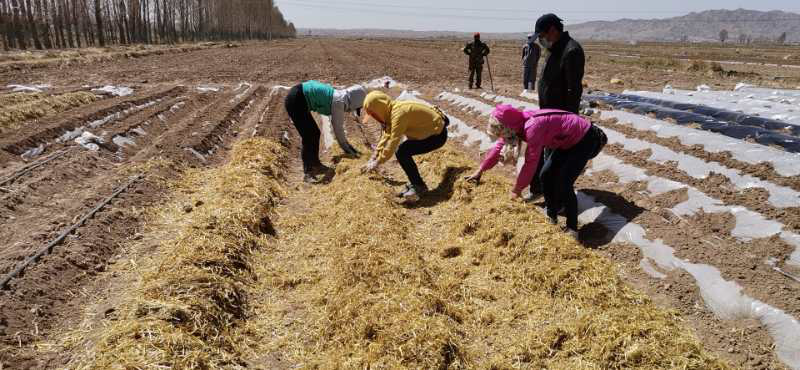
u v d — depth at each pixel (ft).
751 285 14.01
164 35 204.44
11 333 13.15
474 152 32.37
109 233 19.25
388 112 22.57
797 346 11.84
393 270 15.62
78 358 12.46
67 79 67.31
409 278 15.34
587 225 20.02
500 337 13.70
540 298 15.11
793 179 19.04
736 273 14.61
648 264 16.57
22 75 70.13
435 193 24.30
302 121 26.48
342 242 18.20
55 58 92.02
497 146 21.08
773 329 12.57
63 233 18.16
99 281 16.37
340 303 14.35
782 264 14.89
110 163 28.68
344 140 27.91
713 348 12.73
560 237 17.02
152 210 22.12
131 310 13.41
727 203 18.75
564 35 19.29
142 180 24.57
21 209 21.36
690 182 21.31
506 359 12.68
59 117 35.78
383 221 19.65
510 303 15.20
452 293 15.55
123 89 54.39
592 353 12.23
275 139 34.04
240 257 17.26
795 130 28.43
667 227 17.90
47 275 15.69
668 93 48.88
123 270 17.12
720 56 153.89
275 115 44.29
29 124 33.37
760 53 186.50
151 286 14.47
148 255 18.15
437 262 17.93
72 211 20.36
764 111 34.63
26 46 121.39
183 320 13.19
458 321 14.30
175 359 11.86
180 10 228.63
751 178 19.97
